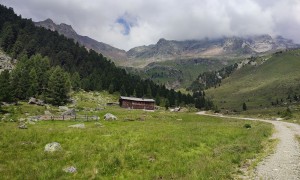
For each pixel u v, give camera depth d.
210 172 18.58
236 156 23.39
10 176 17.11
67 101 140.00
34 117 67.25
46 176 17.39
